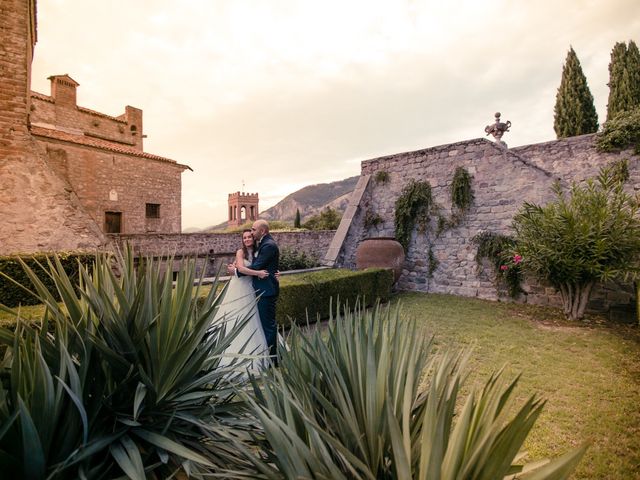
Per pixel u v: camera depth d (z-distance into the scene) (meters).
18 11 6.29
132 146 22.34
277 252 3.62
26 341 1.48
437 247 9.73
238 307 3.46
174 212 19.52
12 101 6.25
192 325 2.01
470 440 1.02
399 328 1.81
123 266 2.14
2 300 4.47
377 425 1.21
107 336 1.66
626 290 6.72
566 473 0.87
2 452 1.07
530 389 3.32
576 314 6.38
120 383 1.53
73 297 1.74
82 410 1.20
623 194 5.87
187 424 1.73
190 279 1.85
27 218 6.29
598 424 2.66
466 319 6.37
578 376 3.63
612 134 7.34
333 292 6.63
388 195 11.00
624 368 3.87
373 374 1.28
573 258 6.02
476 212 9.02
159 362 1.63
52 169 6.59
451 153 9.55
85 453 1.21
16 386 1.26
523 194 8.25
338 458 1.21
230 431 1.59
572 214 5.93
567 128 15.66
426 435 0.96
